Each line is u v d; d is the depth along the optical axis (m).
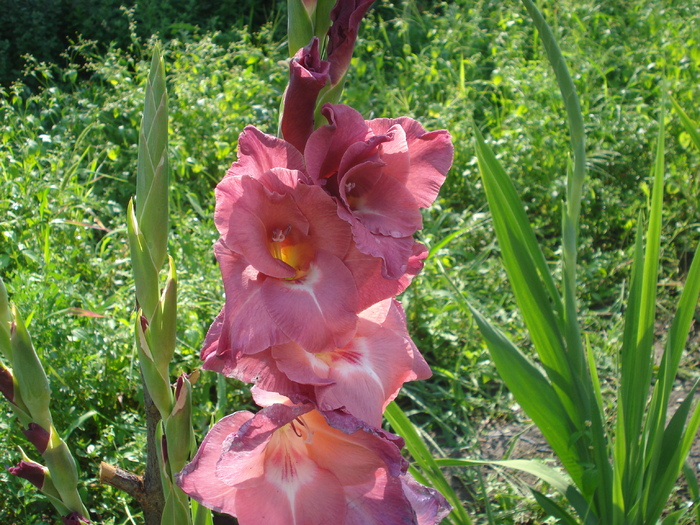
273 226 0.34
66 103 1.49
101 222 1.21
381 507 0.37
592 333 1.10
